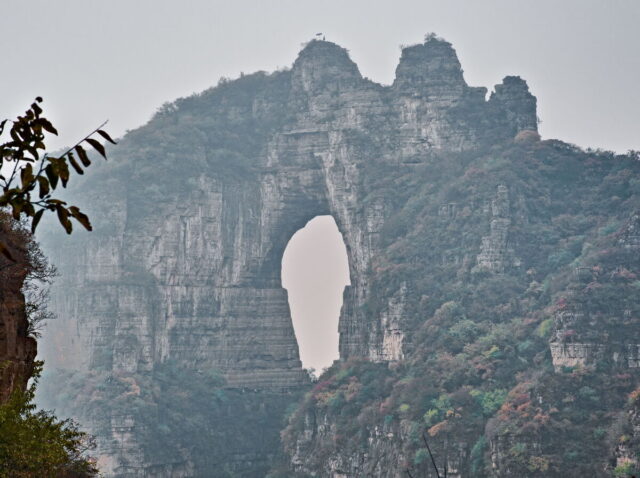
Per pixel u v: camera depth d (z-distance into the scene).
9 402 122.94
